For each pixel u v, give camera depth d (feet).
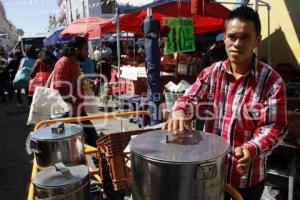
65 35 34.65
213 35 29.14
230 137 5.38
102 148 7.05
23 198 12.95
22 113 29.22
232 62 5.16
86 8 65.36
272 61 21.36
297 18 19.62
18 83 29.58
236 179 5.44
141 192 3.97
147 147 4.14
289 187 10.14
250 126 5.23
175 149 4.06
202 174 3.69
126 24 20.83
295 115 10.65
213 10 19.10
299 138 9.59
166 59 24.27
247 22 4.75
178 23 14.37
